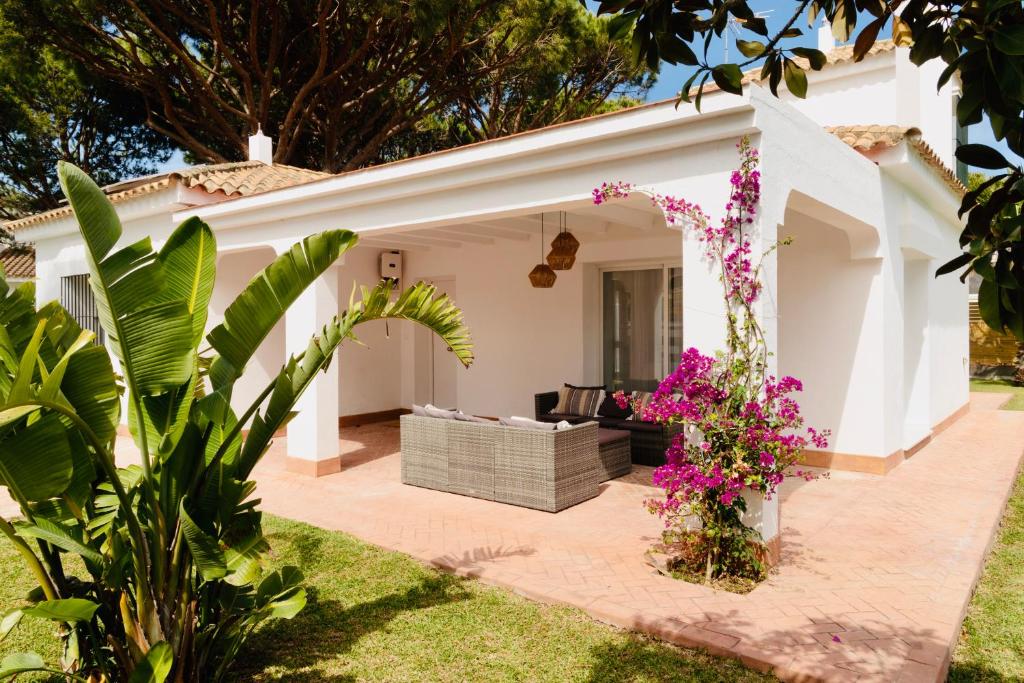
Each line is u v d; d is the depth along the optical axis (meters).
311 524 6.38
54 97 15.98
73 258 12.18
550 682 3.57
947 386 12.23
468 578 5.05
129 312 3.09
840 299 8.44
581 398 10.05
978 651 3.96
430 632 4.15
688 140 5.25
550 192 6.21
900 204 8.72
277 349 11.51
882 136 7.31
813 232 8.60
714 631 4.01
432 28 11.97
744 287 4.95
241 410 10.95
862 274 8.27
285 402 3.49
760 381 4.96
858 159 7.13
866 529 6.11
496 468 7.18
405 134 18.48
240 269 11.04
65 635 3.54
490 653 3.89
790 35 2.24
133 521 3.08
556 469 6.74
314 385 8.48
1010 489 7.70
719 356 4.94
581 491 7.11
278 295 3.38
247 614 3.42
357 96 15.85
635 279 10.79
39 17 12.57
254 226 9.02
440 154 6.71
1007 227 1.55
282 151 14.06
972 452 9.68
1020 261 1.55
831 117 11.72
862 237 8.04
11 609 4.55
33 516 3.03
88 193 3.05
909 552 5.48
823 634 3.97
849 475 8.26
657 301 10.57
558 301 11.19
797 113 5.62
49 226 12.44
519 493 6.98
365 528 6.24
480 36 14.17
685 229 5.34
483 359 12.22
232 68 15.17
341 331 3.62
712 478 4.69
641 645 3.98
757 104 4.94
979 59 1.58
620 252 10.45
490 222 9.69
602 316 11.13
